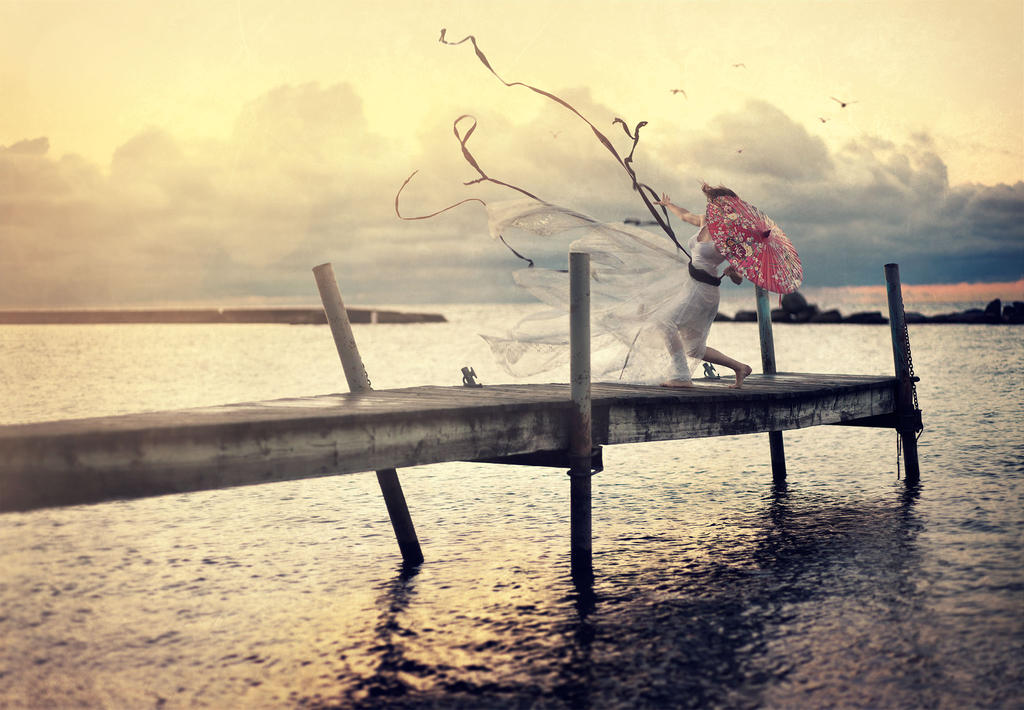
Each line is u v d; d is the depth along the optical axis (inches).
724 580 230.7
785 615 200.8
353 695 165.0
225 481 167.3
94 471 151.6
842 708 152.2
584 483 236.8
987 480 345.1
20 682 171.2
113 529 294.7
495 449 217.8
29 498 145.4
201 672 176.4
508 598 220.5
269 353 1346.0
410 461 198.1
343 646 189.6
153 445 158.1
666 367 289.0
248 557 261.4
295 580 238.4
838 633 187.3
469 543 276.8
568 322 282.5
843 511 309.0
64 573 243.9
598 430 241.3
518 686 167.0
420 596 223.6
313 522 306.5
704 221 288.5
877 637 183.6
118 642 192.7
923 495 325.1
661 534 283.6
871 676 164.7
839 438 487.8
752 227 278.4
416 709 158.2
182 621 205.8
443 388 274.8
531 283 280.4
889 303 351.9
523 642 189.9
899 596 208.8
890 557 243.3
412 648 187.6
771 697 157.8
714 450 461.7
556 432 233.6
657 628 195.9
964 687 158.4
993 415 531.8
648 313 286.5
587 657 180.4
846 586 219.5
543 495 350.3
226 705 161.6
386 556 263.1
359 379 261.9
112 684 170.7
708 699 158.1
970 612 195.2
